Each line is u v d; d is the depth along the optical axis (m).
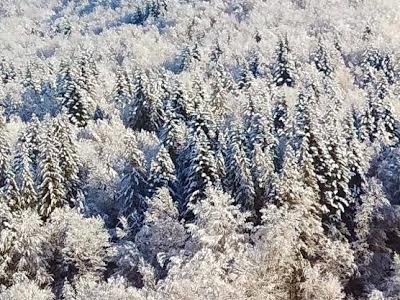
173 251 35.59
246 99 67.56
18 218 39.38
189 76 84.44
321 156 43.00
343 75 87.62
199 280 27.97
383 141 55.44
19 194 43.69
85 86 81.00
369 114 61.75
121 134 61.75
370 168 49.97
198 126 54.28
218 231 33.44
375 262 40.25
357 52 104.06
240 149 46.31
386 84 71.56
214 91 71.56
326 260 36.22
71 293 33.31
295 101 70.19
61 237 40.16
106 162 53.44
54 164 45.94
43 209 44.88
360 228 40.44
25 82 97.75
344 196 43.03
